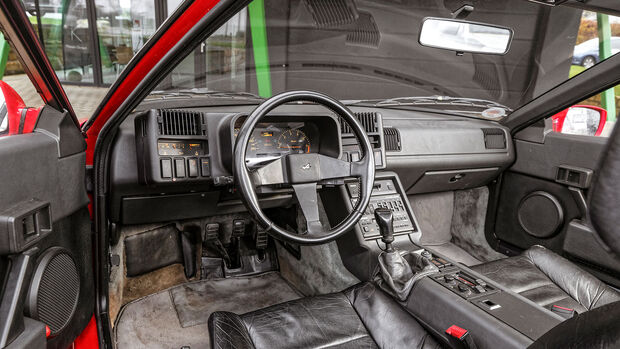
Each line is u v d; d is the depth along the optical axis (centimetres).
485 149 226
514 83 605
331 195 198
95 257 149
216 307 216
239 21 617
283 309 146
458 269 149
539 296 160
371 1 650
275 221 248
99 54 707
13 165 96
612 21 375
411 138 214
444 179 235
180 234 231
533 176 226
